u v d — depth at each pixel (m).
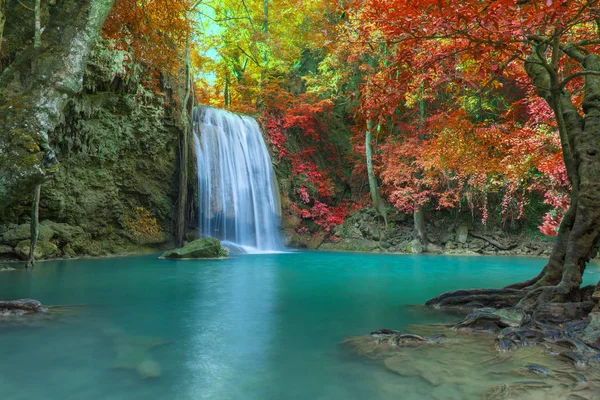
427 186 18.61
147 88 14.40
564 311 4.16
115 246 14.01
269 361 3.19
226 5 23.09
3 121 4.38
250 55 24.42
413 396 2.47
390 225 19.95
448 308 5.41
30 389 2.58
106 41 12.24
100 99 12.97
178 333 4.06
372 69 17.11
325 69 20.81
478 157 9.20
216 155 17.67
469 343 3.64
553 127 9.17
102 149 13.44
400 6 3.65
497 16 2.89
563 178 9.49
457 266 11.96
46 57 4.76
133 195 14.92
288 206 20.53
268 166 20.17
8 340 3.70
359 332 4.13
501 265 12.34
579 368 2.92
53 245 11.74
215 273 9.42
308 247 20.11
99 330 4.12
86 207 13.01
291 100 21.61
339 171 23.12
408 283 8.12
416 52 4.32
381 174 19.30
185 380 2.78
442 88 14.47
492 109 15.30
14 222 11.42
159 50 10.94
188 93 15.88
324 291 6.97
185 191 15.66
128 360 3.19
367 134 19.62
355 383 2.71
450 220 19.47
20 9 9.34
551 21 2.86
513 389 2.52
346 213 21.50
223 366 3.08
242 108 22.28
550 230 10.80
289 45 23.11
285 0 21.78
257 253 16.67
